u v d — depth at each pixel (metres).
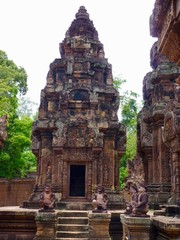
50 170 19.00
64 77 21.75
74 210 17.81
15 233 14.60
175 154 8.94
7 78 31.84
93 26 23.91
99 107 20.98
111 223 15.61
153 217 8.96
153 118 17.22
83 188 21.06
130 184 10.09
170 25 5.71
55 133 19.45
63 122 19.67
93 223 14.52
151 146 18.55
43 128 20.09
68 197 19.00
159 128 16.89
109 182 19.42
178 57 6.48
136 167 10.17
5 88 31.09
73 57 21.89
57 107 20.97
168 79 17.12
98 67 22.12
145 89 20.03
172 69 16.98
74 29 23.91
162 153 16.66
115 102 21.25
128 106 41.09
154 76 17.58
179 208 8.42
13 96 31.92
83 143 19.42
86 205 18.25
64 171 19.27
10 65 37.34
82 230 15.57
